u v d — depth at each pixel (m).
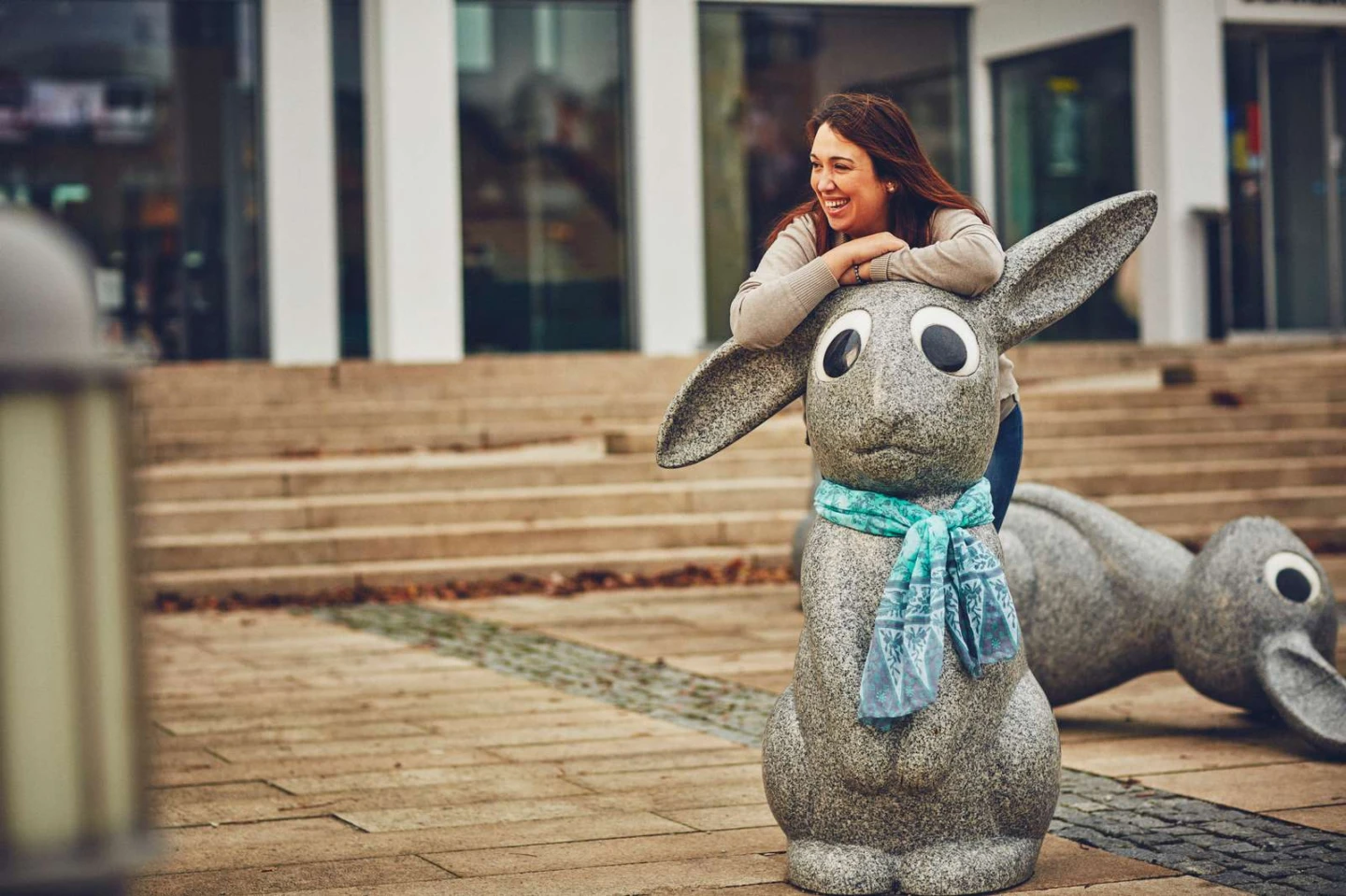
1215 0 21.34
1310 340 21.52
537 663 9.41
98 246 21.75
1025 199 23.27
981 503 4.70
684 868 5.11
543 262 21.94
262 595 12.62
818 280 4.71
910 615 4.46
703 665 9.21
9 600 1.99
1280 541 6.89
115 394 2.04
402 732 7.46
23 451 1.98
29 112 21.66
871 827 4.64
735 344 4.89
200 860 5.32
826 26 22.95
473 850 5.39
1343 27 22.00
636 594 12.53
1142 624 6.96
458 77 21.52
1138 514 14.52
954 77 23.58
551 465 14.64
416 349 20.88
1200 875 4.88
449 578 13.02
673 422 5.04
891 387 4.52
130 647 2.06
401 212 20.78
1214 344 20.64
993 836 4.70
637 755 6.91
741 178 22.67
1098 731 7.23
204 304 21.72
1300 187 22.67
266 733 7.48
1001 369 4.91
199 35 21.66
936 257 4.67
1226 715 7.55
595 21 21.92
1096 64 22.34
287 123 20.86
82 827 2.03
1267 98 22.48
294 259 20.92
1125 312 22.14
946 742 4.50
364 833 5.64
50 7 21.58
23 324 1.99
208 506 13.48
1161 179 21.42
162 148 21.80
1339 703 6.61
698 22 22.42
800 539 11.05
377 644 10.31
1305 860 5.06
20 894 1.98
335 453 15.96
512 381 18.20
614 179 22.14
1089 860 5.05
